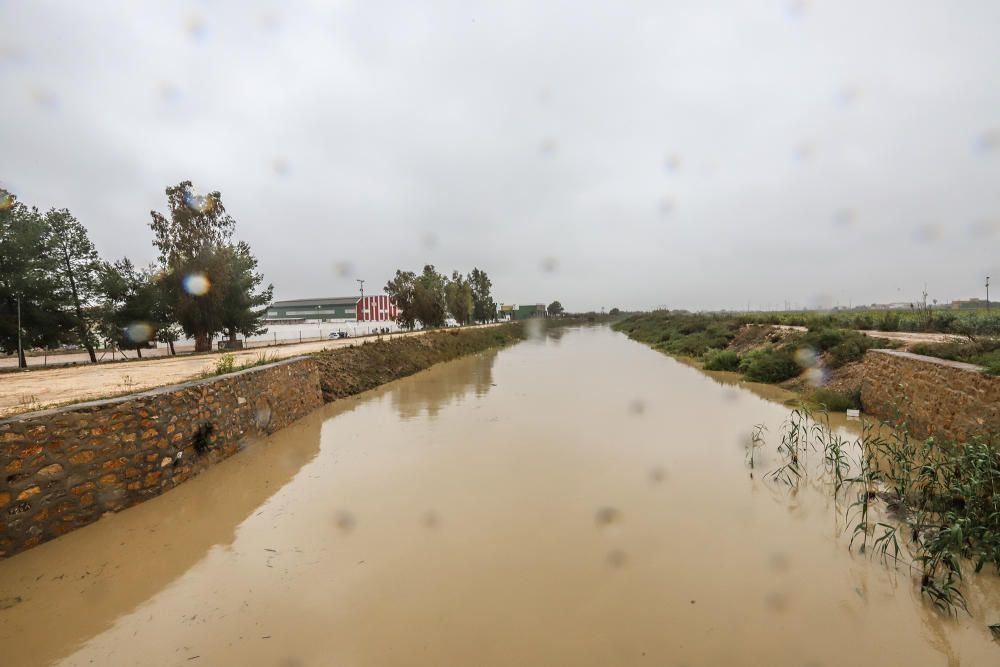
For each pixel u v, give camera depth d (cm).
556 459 609
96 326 1811
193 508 471
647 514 435
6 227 1532
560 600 303
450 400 1069
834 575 324
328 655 254
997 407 470
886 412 752
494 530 409
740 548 367
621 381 1325
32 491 388
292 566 353
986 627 266
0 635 276
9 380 806
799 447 632
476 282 5625
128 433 480
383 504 473
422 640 265
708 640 260
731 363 1505
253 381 750
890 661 241
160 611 299
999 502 343
